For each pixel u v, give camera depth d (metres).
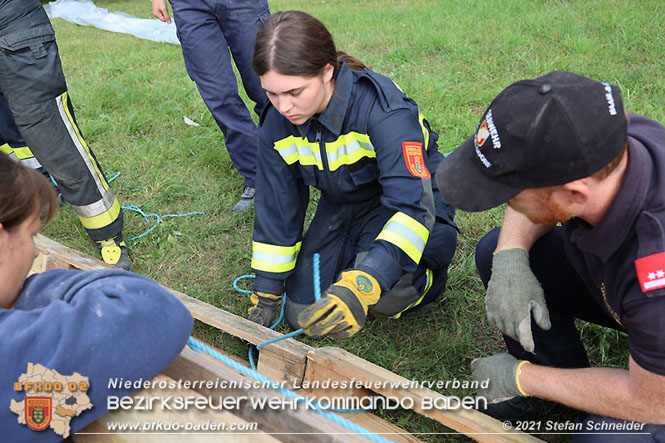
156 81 5.81
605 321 2.09
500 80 4.92
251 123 3.67
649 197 1.33
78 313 1.19
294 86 2.03
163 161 4.31
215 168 4.17
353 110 2.25
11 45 2.68
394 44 6.14
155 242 3.45
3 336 1.15
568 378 1.64
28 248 1.27
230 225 3.54
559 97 1.24
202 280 3.17
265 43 2.01
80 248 3.44
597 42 5.35
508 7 6.71
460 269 2.98
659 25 5.52
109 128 4.86
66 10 10.07
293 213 2.54
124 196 3.97
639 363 1.41
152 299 1.30
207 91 3.58
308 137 2.35
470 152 1.46
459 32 6.10
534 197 1.35
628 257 1.37
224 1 3.43
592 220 1.40
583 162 1.24
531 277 1.88
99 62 6.81
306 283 2.68
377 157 2.24
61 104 2.90
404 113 2.23
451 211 2.60
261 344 2.26
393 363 2.49
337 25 7.26
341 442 1.22
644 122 1.55
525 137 1.26
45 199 1.29
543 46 5.47
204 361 1.44
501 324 1.88
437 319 2.73
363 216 2.63
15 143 3.47
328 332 1.88
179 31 3.52
